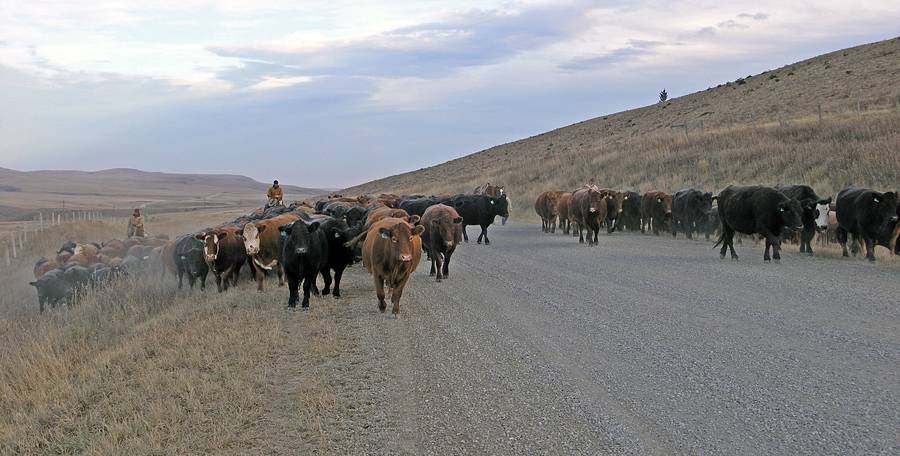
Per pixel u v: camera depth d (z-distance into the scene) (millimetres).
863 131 36531
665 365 8328
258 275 14805
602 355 8898
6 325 15461
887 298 11703
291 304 12711
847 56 81000
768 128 45156
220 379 8406
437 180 88500
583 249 21500
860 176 29578
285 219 15305
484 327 10812
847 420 6320
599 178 47469
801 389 7223
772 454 5707
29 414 8133
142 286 16141
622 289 13719
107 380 8844
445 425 6754
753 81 88062
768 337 9406
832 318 10367
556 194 29234
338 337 10352
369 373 8555
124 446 6605
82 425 7395
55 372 9508
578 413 6875
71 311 15172
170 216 72562
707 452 5812
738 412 6672
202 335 10453
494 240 25953
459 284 15195
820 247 20078
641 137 65000
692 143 48188
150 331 11367
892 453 5590
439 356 9195
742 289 13117
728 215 17484
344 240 13617
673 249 20703
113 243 22109
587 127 103438
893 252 17469
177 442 6629
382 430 6711
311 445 6453
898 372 7664
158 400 7660
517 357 8992
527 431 6484
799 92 67000
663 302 12180
